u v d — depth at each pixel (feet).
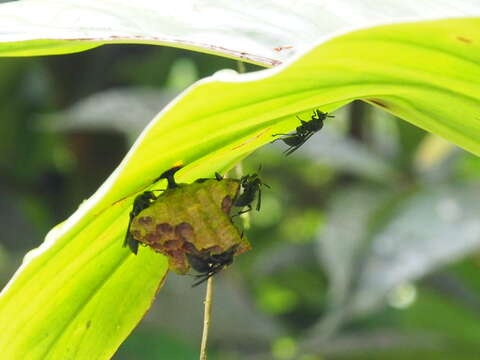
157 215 0.70
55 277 0.72
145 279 0.79
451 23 0.55
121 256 0.76
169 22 0.69
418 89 0.64
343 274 1.73
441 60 0.60
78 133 2.31
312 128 0.74
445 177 2.10
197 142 0.65
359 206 1.88
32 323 0.75
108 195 0.66
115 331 0.80
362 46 0.58
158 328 2.03
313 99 0.64
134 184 0.68
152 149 0.64
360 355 1.83
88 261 0.73
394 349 1.87
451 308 2.19
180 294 1.98
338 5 0.70
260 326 2.04
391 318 2.29
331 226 1.82
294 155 2.08
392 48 0.58
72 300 0.76
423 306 2.21
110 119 2.05
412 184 2.04
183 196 0.70
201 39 0.67
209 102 0.60
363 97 0.70
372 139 2.30
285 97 0.62
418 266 1.68
